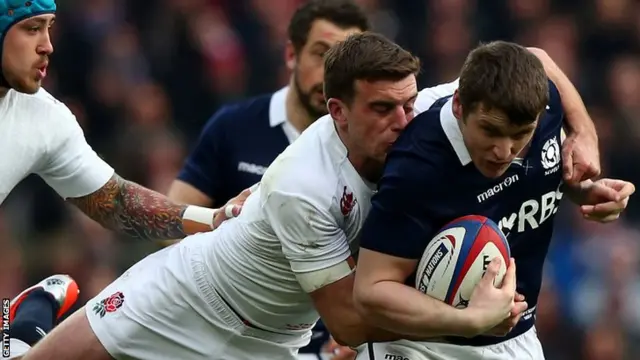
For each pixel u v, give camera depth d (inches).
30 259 1386.6
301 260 699.4
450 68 1759.4
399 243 665.6
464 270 658.2
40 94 774.5
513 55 632.4
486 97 626.2
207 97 1699.1
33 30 731.4
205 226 792.3
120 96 1651.1
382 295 659.4
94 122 1635.1
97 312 771.4
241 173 932.0
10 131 753.6
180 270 761.6
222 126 938.7
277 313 751.1
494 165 651.5
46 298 853.8
